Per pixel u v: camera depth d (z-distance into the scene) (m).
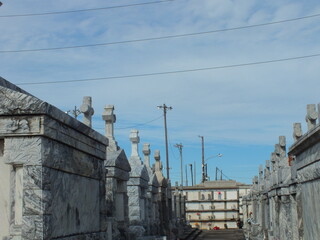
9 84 10.45
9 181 9.02
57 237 9.47
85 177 11.52
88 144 11.52
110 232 15.03
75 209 10.66
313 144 11.88
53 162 9.30
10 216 8.87
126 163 17.52
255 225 34.44
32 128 8.86
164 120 62.50
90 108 14.62
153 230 24.56
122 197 17.33
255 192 38.91
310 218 13.20
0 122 8.92
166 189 30.94
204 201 74.81
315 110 14.70
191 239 42.94
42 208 8.69
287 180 18.59
